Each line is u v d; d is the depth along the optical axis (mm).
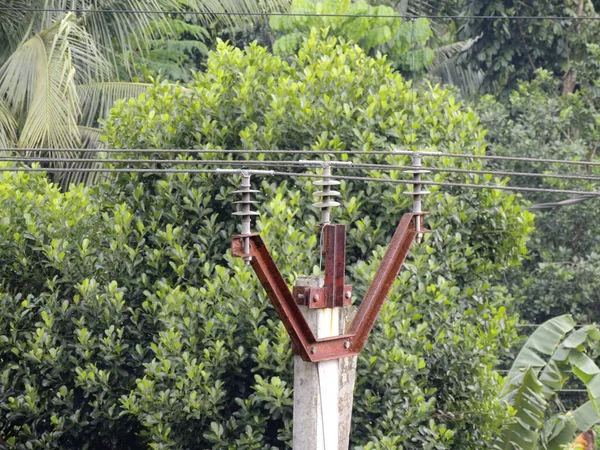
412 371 22656
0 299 24125
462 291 25891
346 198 24422
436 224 24484
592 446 31594
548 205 31438
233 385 23531
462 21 53281
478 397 24531
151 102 26609
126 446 25500
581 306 41562
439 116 26328
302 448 16297
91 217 26062
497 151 42906
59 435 23406
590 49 44812
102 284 24766
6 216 25328
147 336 24266
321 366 16219
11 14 39250
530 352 29891
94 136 37062
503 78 48250
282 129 25078
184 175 24656
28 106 35094
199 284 24266
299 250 22922
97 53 38531
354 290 23031
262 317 22547
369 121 24953
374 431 22562
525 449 27172
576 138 44906
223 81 26109
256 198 24938
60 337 23938
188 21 52969
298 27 45094
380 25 45594
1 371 24266
